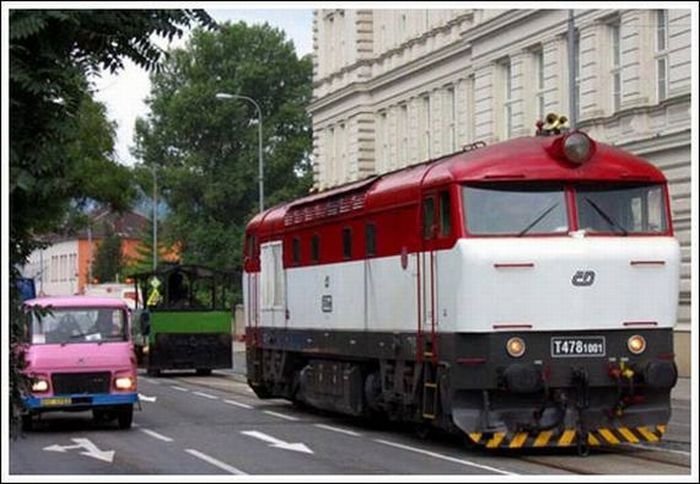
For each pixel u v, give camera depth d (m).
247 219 83.94
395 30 53.78
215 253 82.44
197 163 82.56
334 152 60.22
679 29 33.69
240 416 26.02
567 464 16.72
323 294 23.19
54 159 11.49
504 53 43.25
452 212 17.58
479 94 45.03
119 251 99.50
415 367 18.80
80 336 22.98
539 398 17.23
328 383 23.31
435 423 18.06
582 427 17.25
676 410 25.72
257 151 82.88
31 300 13.31
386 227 20.02
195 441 20.95
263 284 27.47
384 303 20.09
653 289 17.61
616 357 17.38
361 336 21.17
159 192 84.25
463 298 17.22
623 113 36.06
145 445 20.47
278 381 26.61
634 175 17.80
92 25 11.71
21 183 11.15
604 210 17.67
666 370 17.33
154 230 79.12
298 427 23.19
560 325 17.25
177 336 43.25
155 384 39.06
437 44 49.47
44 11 11.14
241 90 83.94
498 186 17.53
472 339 17.22
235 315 70.81
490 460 17.34
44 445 20.69
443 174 17.94
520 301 17.22
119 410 23.27
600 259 17.44
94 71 11.93
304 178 84.00
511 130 43.09
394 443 19.97
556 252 17.33
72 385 22.72
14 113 11.50
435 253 18.08
